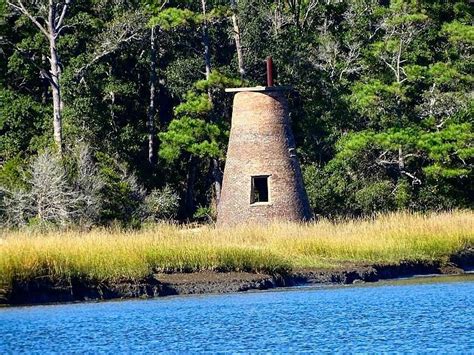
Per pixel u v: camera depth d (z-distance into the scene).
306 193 157.12
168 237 120.00
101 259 107.06
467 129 178.12
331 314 97.62
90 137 173.25
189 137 172.88
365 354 80.44
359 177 180.75
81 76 179.38
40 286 103.25
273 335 87.69
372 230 132.38
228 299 107.44
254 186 154.75
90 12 184.38
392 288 114.81
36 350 82.44
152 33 183.38
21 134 176.50
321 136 183.88
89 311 99.38
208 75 176.75
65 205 143.62
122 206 153.00
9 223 142.62
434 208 177.75
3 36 178.12
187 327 91.44
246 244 123.06
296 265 120.75
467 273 127.88
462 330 89.44
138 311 99.50
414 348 82.44
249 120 153.00
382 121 183.25
